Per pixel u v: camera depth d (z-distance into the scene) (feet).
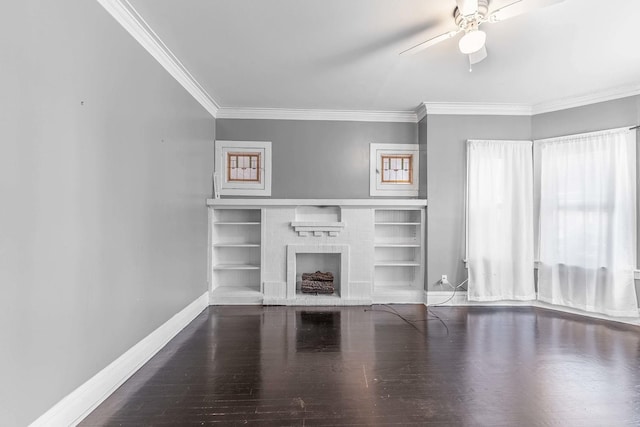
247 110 13.74
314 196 14.05
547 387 6.94
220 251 14.37
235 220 14.46
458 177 13.25
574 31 7.86
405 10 7.16
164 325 9.15
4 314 4.36
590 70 9.98
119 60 6.95
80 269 5.78
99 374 6.31
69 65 5.50
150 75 8.30
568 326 10.72
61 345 5.35
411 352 8.72
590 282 11.50
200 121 12.09
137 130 7.68
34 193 4.81
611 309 11.03
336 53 9.09
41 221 4.93
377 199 13.53
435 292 13.32
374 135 14.21
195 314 11.70
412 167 14.21
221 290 13.66
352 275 13.43
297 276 14.43
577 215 11.83
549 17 7.30
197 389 6.82
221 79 10.78
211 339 9.62
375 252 14.64
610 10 7.04
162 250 9.01
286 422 5.76
